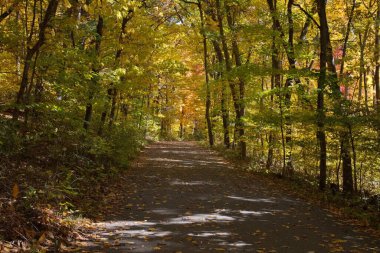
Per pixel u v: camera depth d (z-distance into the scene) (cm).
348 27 2017
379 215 954
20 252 550
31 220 648
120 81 1681
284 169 1616
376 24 1944
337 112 1253
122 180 1343
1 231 584
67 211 763
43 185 842
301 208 1035
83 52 1312
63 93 1238
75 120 1292
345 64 2495
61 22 1199
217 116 3019
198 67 4466
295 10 2128
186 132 6581
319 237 750
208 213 930
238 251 647
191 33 2728
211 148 3150
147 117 4000
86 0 1153
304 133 1514
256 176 1645
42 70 1222
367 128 1227
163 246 659
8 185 759
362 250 672
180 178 1496
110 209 919
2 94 1725
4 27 1171
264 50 1725
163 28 2331
